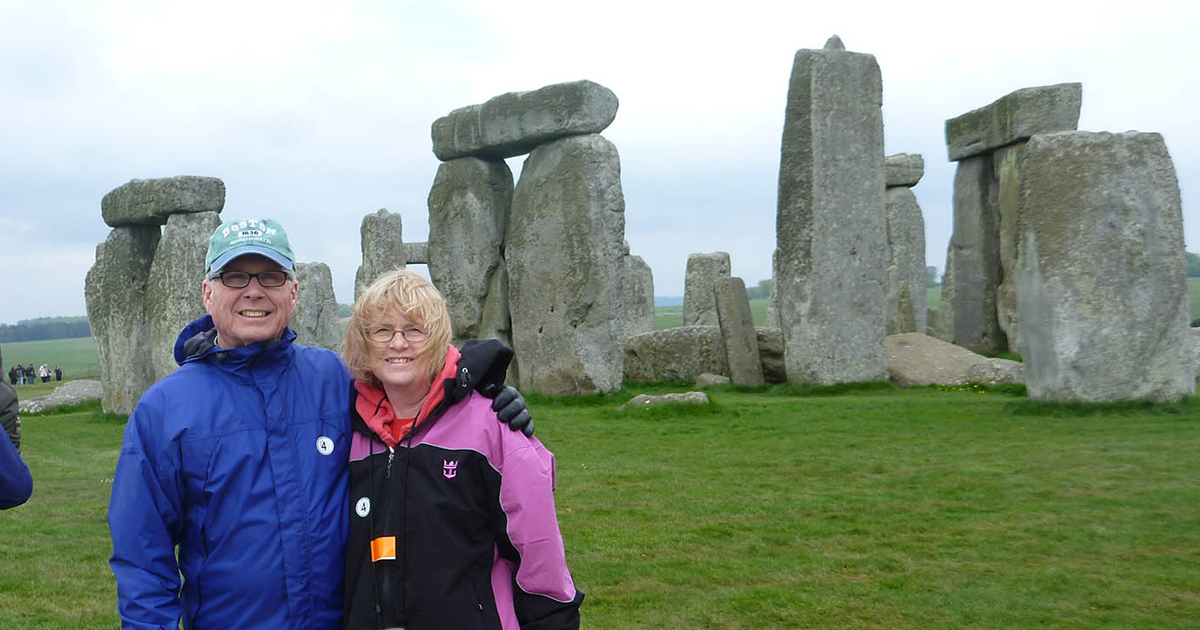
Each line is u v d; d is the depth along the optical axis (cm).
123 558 273
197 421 281
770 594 540
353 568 282
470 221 1659
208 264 293
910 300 2412
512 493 286
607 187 1479
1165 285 1073
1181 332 1077
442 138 1695
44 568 632
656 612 521
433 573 279
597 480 849
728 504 743
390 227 2669
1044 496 722
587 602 540
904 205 2525
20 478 316
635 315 3056
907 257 2523
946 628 483
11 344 12338
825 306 1497
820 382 1492
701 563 599
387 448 289
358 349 287
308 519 280
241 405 286
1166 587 524
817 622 498
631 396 1451
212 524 279
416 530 280
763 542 639
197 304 1452
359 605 279
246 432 283
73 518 787
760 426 1112
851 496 751
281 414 288
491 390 298
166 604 272
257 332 291
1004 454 873
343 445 293
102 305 1593
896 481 795
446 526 282
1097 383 1069
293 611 277
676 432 1102
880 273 1534
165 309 1457
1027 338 1127
